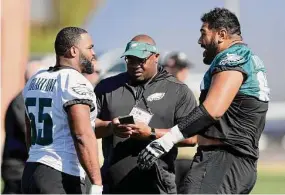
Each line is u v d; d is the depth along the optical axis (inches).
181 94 885.2
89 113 754.2
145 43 885.8
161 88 887.7
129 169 876.6
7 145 1053.8
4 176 1058.7
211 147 779.4
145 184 877.2
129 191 879.7
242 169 770.8
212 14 788.6
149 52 879.7
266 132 2945.4
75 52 783.1
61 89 759.7
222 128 770.2
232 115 769.6
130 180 878.4
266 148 2888.8
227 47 781.3
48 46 3934.5
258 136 783.1
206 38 788.0
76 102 748.6
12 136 1052.5
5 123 1062.4
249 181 775.1
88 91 757.3
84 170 756.0
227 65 754.8
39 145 772.6
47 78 777.6
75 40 783.7
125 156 879.1
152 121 876.6
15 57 2380.7
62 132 764.0
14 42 2388.0
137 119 874.8
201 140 788.0
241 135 769.6
